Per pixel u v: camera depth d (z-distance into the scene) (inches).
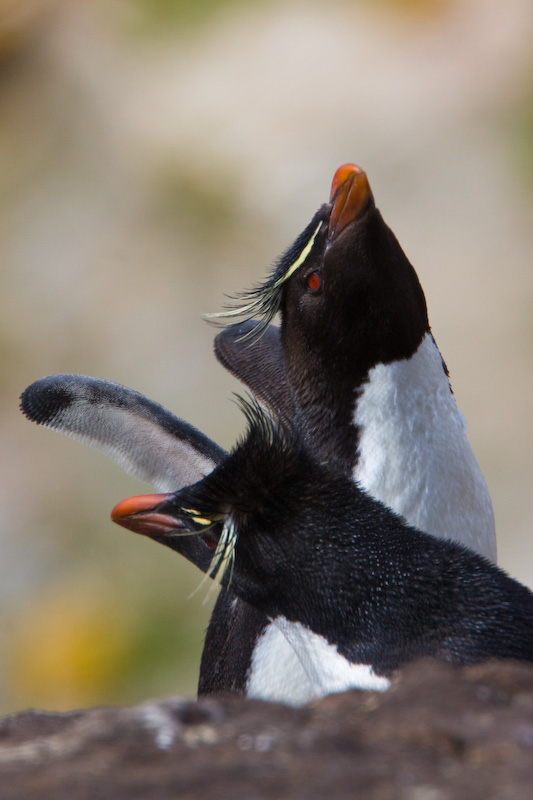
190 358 763.4
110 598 689.0
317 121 840.9
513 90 825.5
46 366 794.2
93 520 730.2
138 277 815.7
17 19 959.0
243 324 326.3
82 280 826.8
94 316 805.9
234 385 745.6
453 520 246.1
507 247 753.6
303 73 879.1
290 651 224.2
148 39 948.0
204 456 269.7
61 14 968.3
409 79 851.4
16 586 709.3
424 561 182.7
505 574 184.1
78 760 120.3
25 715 137.5
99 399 275.1
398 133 819.4
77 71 936.3
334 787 111.6
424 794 109.9
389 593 181.0
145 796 111.6
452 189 787.4
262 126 853.8
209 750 120.6
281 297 270.1
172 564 703.1
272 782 113.1
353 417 252.4
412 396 250.4
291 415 270.1
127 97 912.9
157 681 653.3
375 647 178.2
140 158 870.4
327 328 252.8
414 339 252.8
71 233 851.4
